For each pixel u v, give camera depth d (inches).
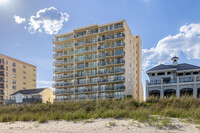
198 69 1243.8
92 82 1696.6
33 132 331.3
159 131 286.5
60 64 1920.5
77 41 1923.0
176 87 1156.5
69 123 407.8
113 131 303.9
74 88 1776.6
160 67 1364.4
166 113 423.5
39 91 1987.0
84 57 1813.5
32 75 2861.7
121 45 1640.0
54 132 321.1
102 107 573.3
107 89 1596.9
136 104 590.2
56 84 1878.7
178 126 307.1
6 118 545.3
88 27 1824.6
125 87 1546.5
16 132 340.5
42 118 462.0
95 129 324.2
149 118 376.8
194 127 297.9
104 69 1715.1
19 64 2615.7
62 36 2006.6
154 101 608.1
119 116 436.5
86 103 665.0
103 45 1742.1
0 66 2332.7
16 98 1937.7
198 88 1086.4
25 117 522.6
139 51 2084.2
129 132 292.2
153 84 1230.3
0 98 2218.3
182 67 1353.3
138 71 2018.9
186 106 493.4
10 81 2417.6
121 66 1635.1
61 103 751.1
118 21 1692.9
